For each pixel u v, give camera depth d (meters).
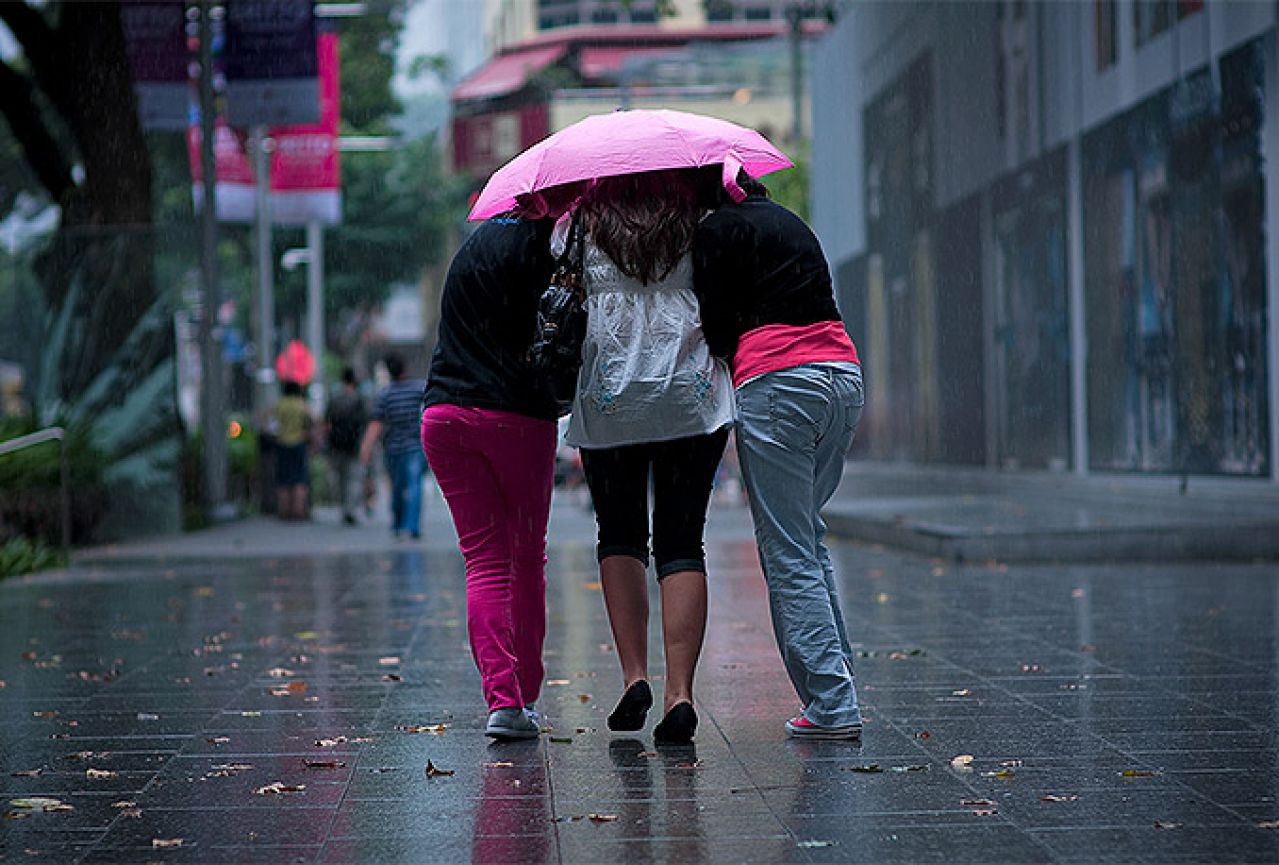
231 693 8.91
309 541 23.67
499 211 7.45
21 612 13.61
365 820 5.83
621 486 7.24
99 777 6.68
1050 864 5.09
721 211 7.07
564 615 12.53
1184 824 5.57
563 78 61.78
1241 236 22.97
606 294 7.03
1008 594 13.59
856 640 10.66
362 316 69.94
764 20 63.03
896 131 39.34
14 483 20.03
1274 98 21.97
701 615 7.17
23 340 24.66
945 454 36.91
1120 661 9.55
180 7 26.42
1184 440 24.89
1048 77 29.80
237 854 5.40
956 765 6.59
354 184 61.31
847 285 45.38
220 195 36.38
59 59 26.88
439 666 9.86
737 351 7.14
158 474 24.77
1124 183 26.84
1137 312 26.58
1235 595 13.24
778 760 6.73
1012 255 32.28
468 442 7.27
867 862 5.14
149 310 24.78
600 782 6.38
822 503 7.52
